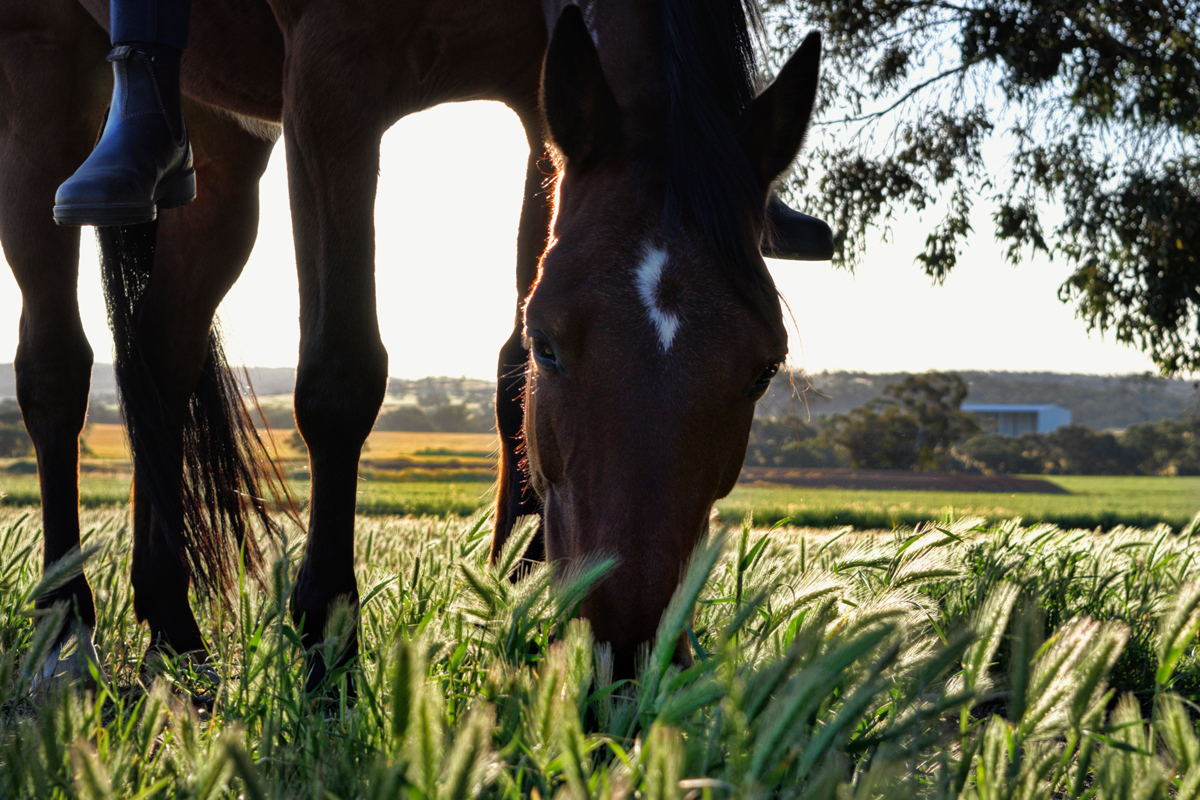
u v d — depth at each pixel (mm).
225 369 3889
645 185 1956
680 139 1955
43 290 3211
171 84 2879
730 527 1563
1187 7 8492
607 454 1734
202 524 3375
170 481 3361
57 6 3158
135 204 2637
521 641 1780
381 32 2627
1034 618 1405
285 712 1755
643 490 1695
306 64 2607
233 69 3332
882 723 1602
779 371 2074
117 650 2750
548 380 1893
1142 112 8609
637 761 1196
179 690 2180
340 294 2568
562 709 1275
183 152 2961
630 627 1643
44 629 1654
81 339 3277
